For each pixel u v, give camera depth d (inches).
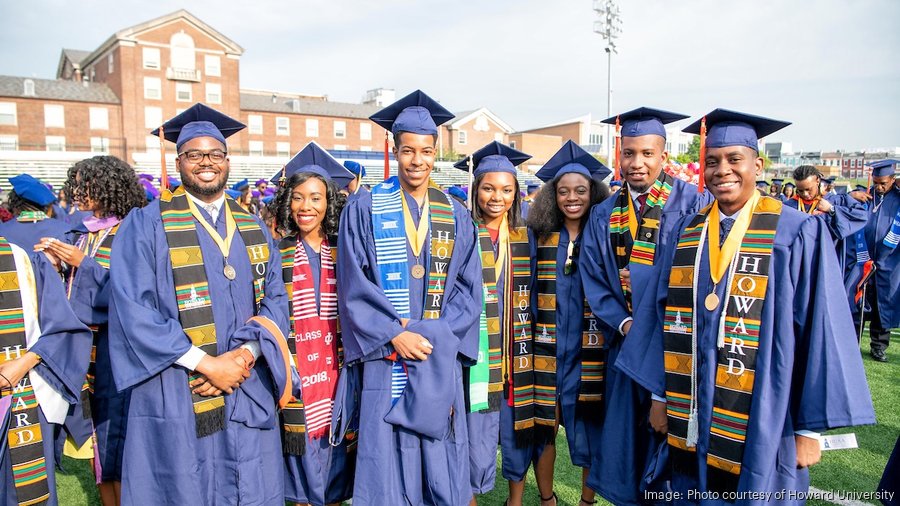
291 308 123.8
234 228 112.9
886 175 263.3
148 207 108.4
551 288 133.6
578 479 158.9
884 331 266.8
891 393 222.8
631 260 121.0
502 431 134.3
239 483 105.1
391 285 111.0
